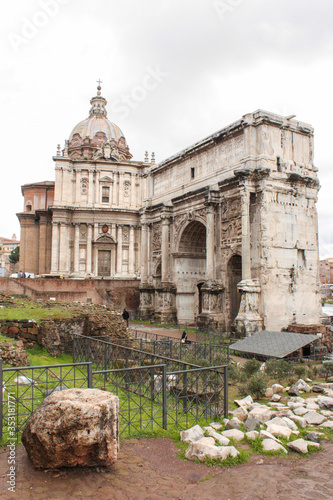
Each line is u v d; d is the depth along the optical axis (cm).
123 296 5297
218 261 3775
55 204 6203
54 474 797
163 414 1065
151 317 4969
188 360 1998
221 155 3894
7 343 1548
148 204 5184
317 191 3631
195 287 4628
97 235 6281
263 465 882
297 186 3469
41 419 800
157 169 5025
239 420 1121
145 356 1984
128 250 6425
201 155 4216
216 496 755
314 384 1669
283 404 1386
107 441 821
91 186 6359
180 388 1345
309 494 767
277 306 3256
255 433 1014
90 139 7338
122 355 1919
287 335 2595
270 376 1894
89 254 6225
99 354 1969
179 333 3672
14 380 1291
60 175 6288
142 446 956
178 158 4553
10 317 2019
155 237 5100
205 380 1322
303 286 3438
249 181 3316
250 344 2591
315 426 1143
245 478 822
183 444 969
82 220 6259
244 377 1809
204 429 1047
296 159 3528
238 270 3784
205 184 4091
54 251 6075
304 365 2142
